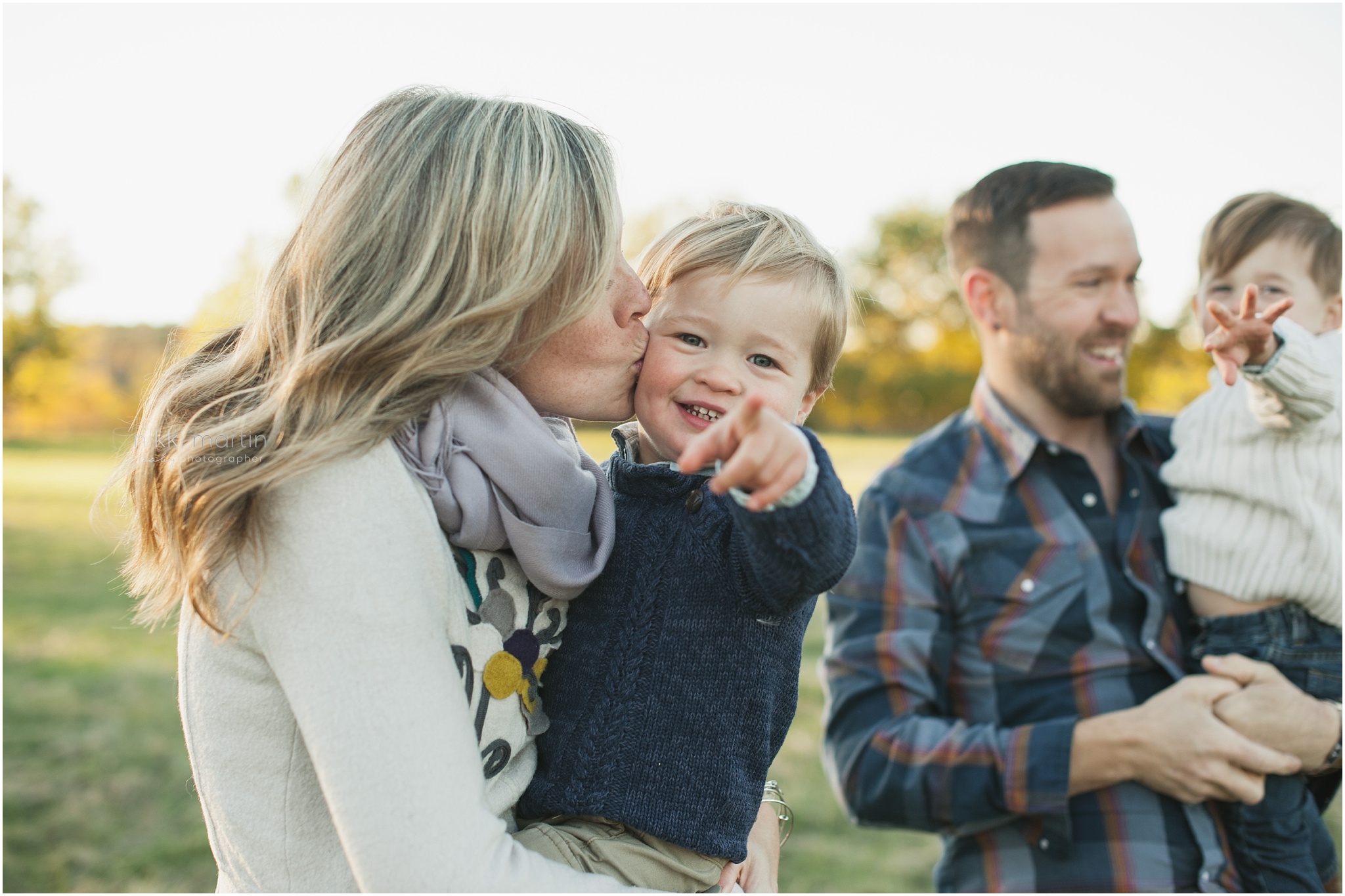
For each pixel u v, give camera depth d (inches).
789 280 44.9
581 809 38.6
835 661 73.3
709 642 39.7
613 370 41.6
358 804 31.0
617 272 41.6
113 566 296.2
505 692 37.7
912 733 68.2
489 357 36.5
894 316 692.7
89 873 117.0
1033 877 66.3
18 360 571.8
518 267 36.0
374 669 32.0
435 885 30.6
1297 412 65.8
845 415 688.4
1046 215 71.4
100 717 170.4
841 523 34.9
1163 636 69.5
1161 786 62.9
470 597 37.4
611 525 41.0
